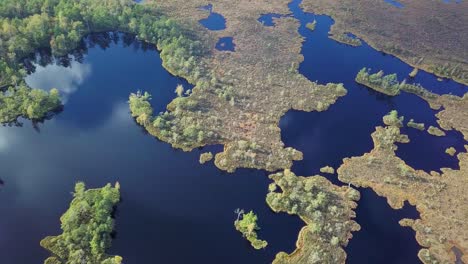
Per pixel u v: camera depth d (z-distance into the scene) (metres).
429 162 175.38
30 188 141.38
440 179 165.88
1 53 197.75
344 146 177.62
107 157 157.88
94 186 144.75
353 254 133.12
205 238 131.62
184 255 125.50
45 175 147.00
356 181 159.38
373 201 152.62
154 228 132.50
